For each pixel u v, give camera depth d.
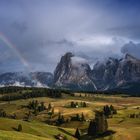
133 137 171.50
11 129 170.62
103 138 175.75
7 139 100.31
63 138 175.38
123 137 170.12
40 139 120.56
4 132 113.00
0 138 98.81
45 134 177.00
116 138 171.12
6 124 177.75
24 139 107.38
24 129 174.50
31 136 121.94
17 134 116.69
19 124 170.00
